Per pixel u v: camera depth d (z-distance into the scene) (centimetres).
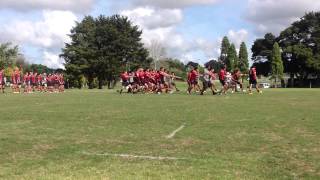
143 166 1094
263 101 3241
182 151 1280
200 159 1168
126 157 1200
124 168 1074
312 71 11894
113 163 1129
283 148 1305
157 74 4997
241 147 1329
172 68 13950
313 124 1806
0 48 12194
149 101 3319
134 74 5116
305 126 1747
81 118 2098
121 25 11319
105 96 4250
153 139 1481
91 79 11200
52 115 2244
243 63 13312
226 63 13262
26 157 1208
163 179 973
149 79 5056
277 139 1452
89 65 10900
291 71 12275
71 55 11175
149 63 11531
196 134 1571
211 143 1398
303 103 3006
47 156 1220
